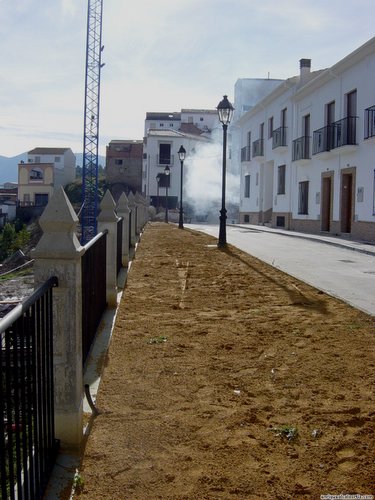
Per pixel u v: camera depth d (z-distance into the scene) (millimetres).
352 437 3783
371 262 14094
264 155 37125
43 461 3271
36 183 77062
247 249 17141
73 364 3635
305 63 30391
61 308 3600
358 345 5887
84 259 5250
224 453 3613
